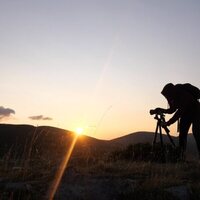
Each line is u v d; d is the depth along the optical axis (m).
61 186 2.57
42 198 2.40
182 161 3.53
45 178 2.74
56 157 3.44
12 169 2.96
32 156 3.34
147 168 3.06
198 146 3.78
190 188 2.60
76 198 2.45
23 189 2.49
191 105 3.79
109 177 2.74
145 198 2.44
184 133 3.84
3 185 2.58
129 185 2.60
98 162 3.24
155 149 3.72
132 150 3.73
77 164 3.23
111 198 2.49
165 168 3.09
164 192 2.48
